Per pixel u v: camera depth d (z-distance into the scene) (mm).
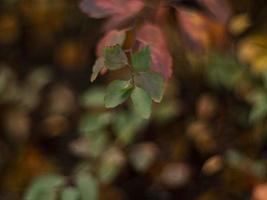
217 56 854
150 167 965
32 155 1064
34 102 1051
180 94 928
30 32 1053
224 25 697
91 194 764
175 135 955
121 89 537
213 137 941
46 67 1060
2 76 1034
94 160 878
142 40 584
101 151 880
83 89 1048
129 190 986
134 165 900
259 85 875
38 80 1044
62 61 1053
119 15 619
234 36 829
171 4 635
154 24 626
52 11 1021
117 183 989
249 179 913
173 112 917
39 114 1062
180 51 835
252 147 927
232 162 906
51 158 1059
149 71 537
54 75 1060
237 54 843
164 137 957
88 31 1018
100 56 596
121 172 979
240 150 932
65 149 1053
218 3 634
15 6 1034
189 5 656
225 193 936
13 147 1068
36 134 1062
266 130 920
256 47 839
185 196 961
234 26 821
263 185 864
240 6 847
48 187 756
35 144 1064
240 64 867
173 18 644
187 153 955
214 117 939
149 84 533
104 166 870
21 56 1108
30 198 753
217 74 875
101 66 556
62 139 1057
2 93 1045
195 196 958
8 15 1043
